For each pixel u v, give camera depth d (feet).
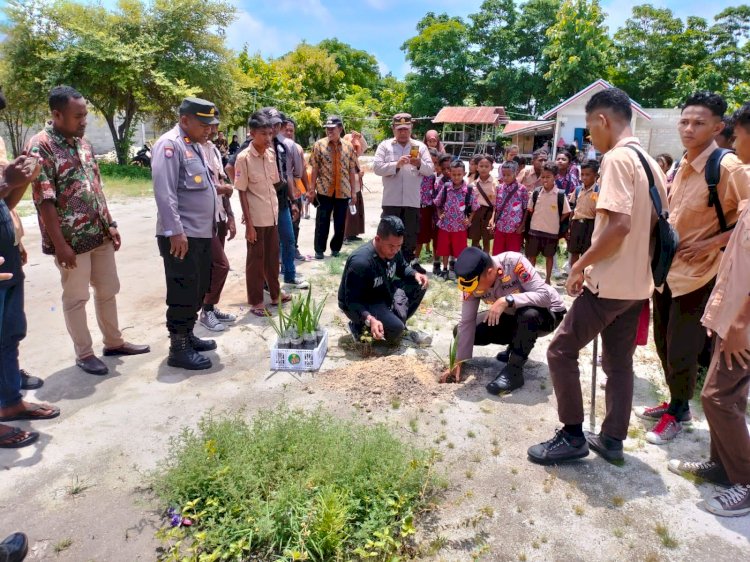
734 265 8.51
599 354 16.03
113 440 11.09
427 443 11.10
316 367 14.15
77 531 8.68
